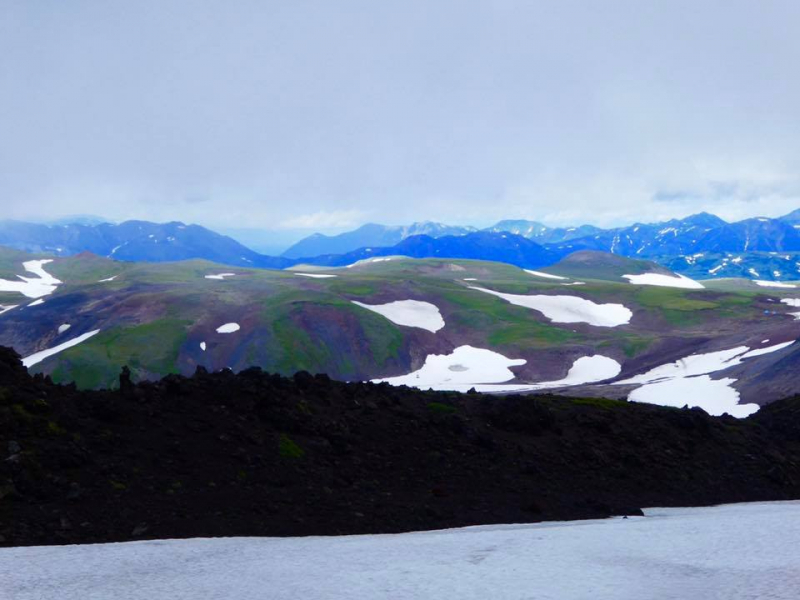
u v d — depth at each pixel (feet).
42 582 92.43
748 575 94.22
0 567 99.19
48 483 128.06
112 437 145.79
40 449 135.33
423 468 167.22
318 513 135.74
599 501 163.22
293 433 167.22
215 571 98.43
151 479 136.26
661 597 83.92
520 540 122.21
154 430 152.97
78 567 99.66
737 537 123.95
